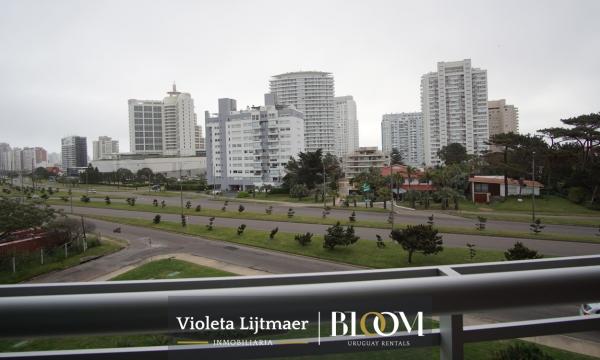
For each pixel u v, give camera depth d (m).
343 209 40.31
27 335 1.15
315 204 45.75
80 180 86.25
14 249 21.48
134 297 1.19
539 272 1.31
